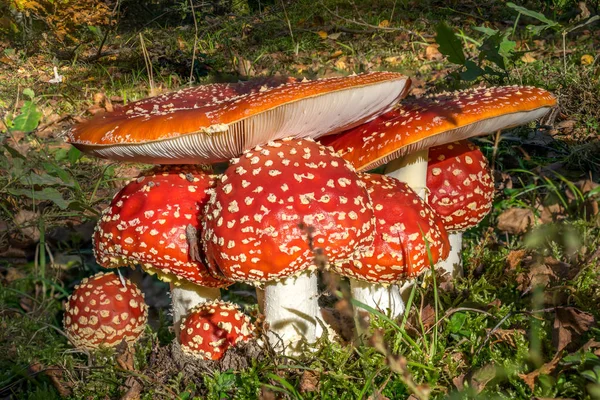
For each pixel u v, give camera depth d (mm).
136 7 1538
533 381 400
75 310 479
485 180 500
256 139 408
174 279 460
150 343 497
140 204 432
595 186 620
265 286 444
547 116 730
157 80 1109
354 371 428
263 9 1598
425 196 486
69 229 718
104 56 1233
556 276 492
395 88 419
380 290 463
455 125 420
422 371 421
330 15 1439
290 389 404
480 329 447
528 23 1203
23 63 1230
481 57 704
